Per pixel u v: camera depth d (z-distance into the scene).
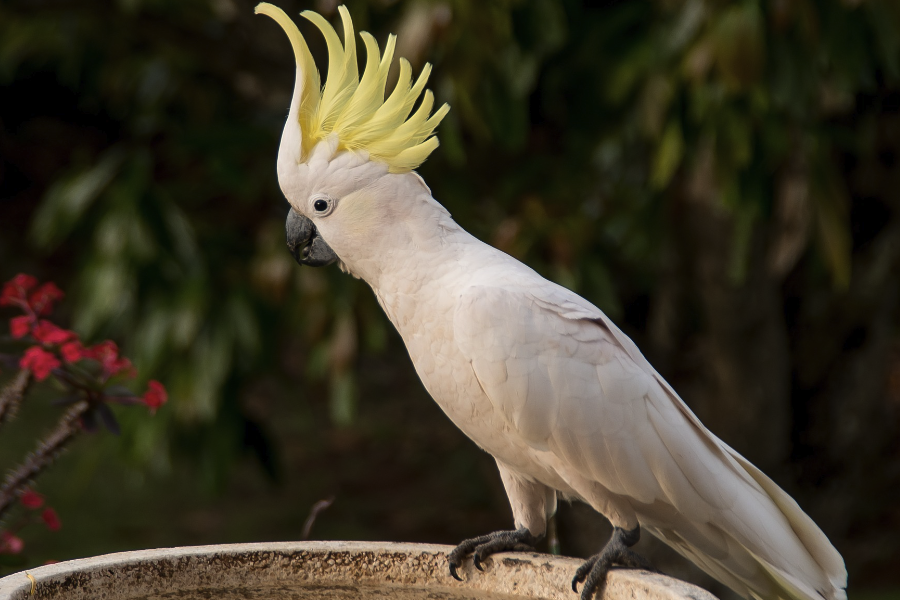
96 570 3.66
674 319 9.91
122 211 8.16
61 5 8.84
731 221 8.34
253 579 4.05
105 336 8.32
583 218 8.03
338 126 4.64
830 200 7.21
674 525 4.62
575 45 8.03
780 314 9.49
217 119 9.62
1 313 19.30
